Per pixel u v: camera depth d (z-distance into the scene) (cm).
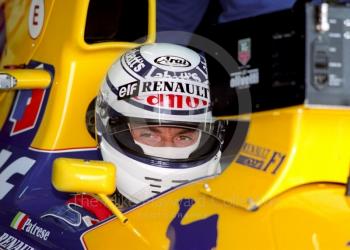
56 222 561
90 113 650
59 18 658
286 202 439
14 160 661
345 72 433
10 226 599
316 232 422
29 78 640
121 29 689
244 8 763
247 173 459
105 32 682
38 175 633
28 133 660
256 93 455
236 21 473
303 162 445
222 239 444
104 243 498
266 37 449
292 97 433
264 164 452
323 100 429
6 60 722
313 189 447
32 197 625
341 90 432
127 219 497
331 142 447
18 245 569
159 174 549
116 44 660
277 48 442
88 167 487
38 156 640
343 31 434
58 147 641
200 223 462
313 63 427
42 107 655
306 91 426
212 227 454
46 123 646
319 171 450
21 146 663
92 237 512
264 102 450
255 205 443
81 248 511
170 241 465
